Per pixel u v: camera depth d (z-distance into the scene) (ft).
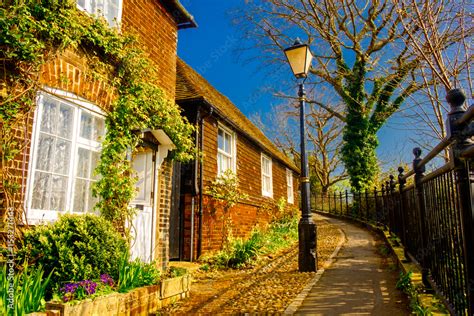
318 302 14.56
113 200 17.94
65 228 13.53
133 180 18.95
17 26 13.20
